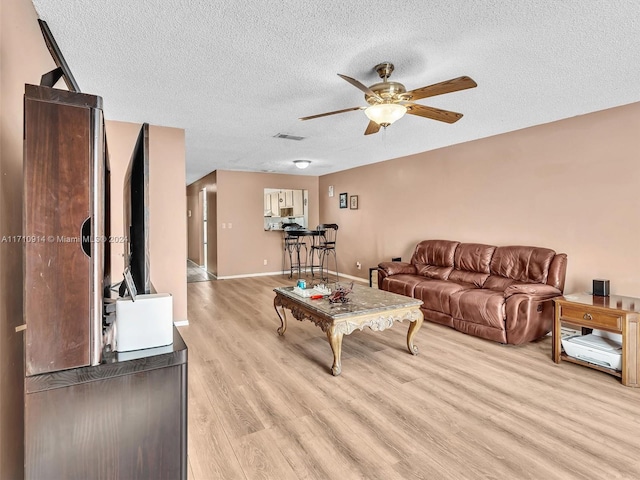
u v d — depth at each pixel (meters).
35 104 0.95
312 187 8.20
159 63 2.36
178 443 1.09
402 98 2.35
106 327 1.24
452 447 1.83
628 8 1.76
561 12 1.80
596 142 3.35
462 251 4.43
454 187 4.83
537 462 1.71
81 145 0.99
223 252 7.32
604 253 3.30
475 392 2.43
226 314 4.50
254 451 1.81
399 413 2.16
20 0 1.48
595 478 1.60
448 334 3.70
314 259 8.34
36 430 0.94
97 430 0.99
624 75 2.56
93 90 2.82
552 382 2.58
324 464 1.71
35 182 0.95
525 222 3.97
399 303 3.03
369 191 6.53
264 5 1.74
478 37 2.05
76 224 0.98
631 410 2.19
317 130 4.05
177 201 3.96
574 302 2.81
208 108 3.27
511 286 3.44
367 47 2.17
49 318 0.95
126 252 1.93
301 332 3.78
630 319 2.49
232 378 2.65
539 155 3.82
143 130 1.37
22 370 1.42
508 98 3.01
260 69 2.47
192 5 1.74
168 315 1.15
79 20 1.85
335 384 2.56
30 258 0.94
